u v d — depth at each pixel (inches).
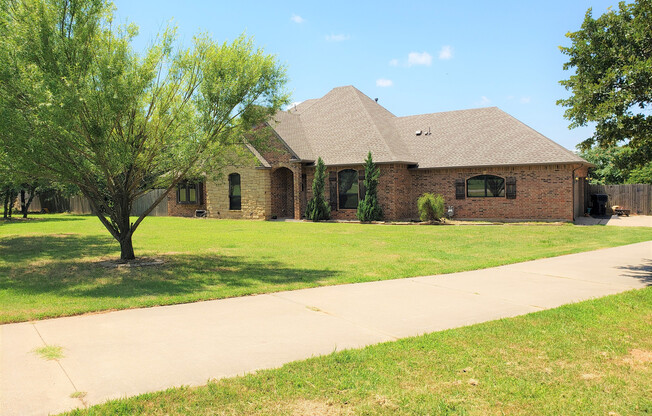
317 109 1312.7
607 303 283.1
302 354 201.3
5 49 346.3
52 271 412.5
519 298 307.9
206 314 270.1
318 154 1130.7
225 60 427.5
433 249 568.4
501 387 165.3
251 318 261.3
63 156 382.6
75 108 350.6
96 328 239.9
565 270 414.9
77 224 981.2
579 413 146.9
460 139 1078.4
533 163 920.3
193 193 1272.1
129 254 467.5
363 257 505.0
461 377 174.7
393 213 1017.5
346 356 194.5
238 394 159.9
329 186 1102.4
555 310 269.7
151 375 177.0
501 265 447.5
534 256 497.7
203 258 497.0
